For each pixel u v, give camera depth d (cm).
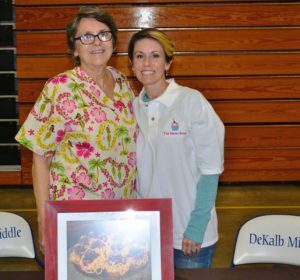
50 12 524
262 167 554
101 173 173
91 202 126
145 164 185
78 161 172
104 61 172
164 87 185
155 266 126
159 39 176
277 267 156
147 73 178
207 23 525
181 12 523
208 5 523
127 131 180
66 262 125
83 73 173
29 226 201
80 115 168
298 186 552
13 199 512
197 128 178
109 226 127
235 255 190
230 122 545
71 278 125
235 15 524
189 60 532
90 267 125
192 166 184
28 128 171
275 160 552
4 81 549
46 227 126
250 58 532
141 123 184
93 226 126
